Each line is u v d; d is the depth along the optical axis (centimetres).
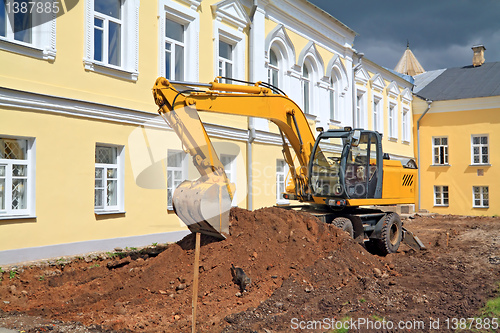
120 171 1077
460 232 1680
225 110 836
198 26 1304
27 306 679
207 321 595
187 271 778
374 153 1152
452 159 2722
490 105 2597
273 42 1664
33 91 888
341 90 2111
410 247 1255
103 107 1023
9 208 866
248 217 886
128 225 1077
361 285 765
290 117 1006
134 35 1105
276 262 793
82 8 990
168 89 739
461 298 721
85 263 932
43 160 906
